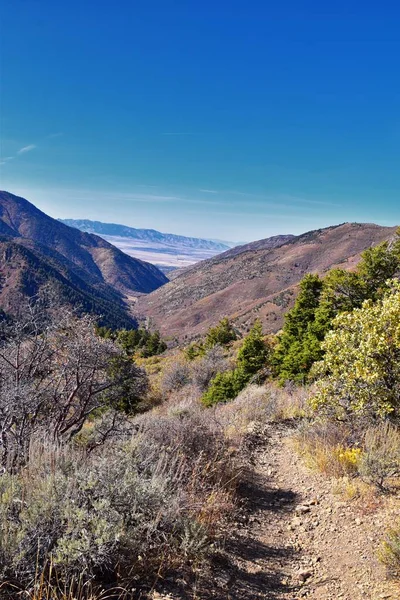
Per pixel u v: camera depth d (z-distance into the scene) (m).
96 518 2.98
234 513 4.61
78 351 6.95
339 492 5.07
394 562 3.31
